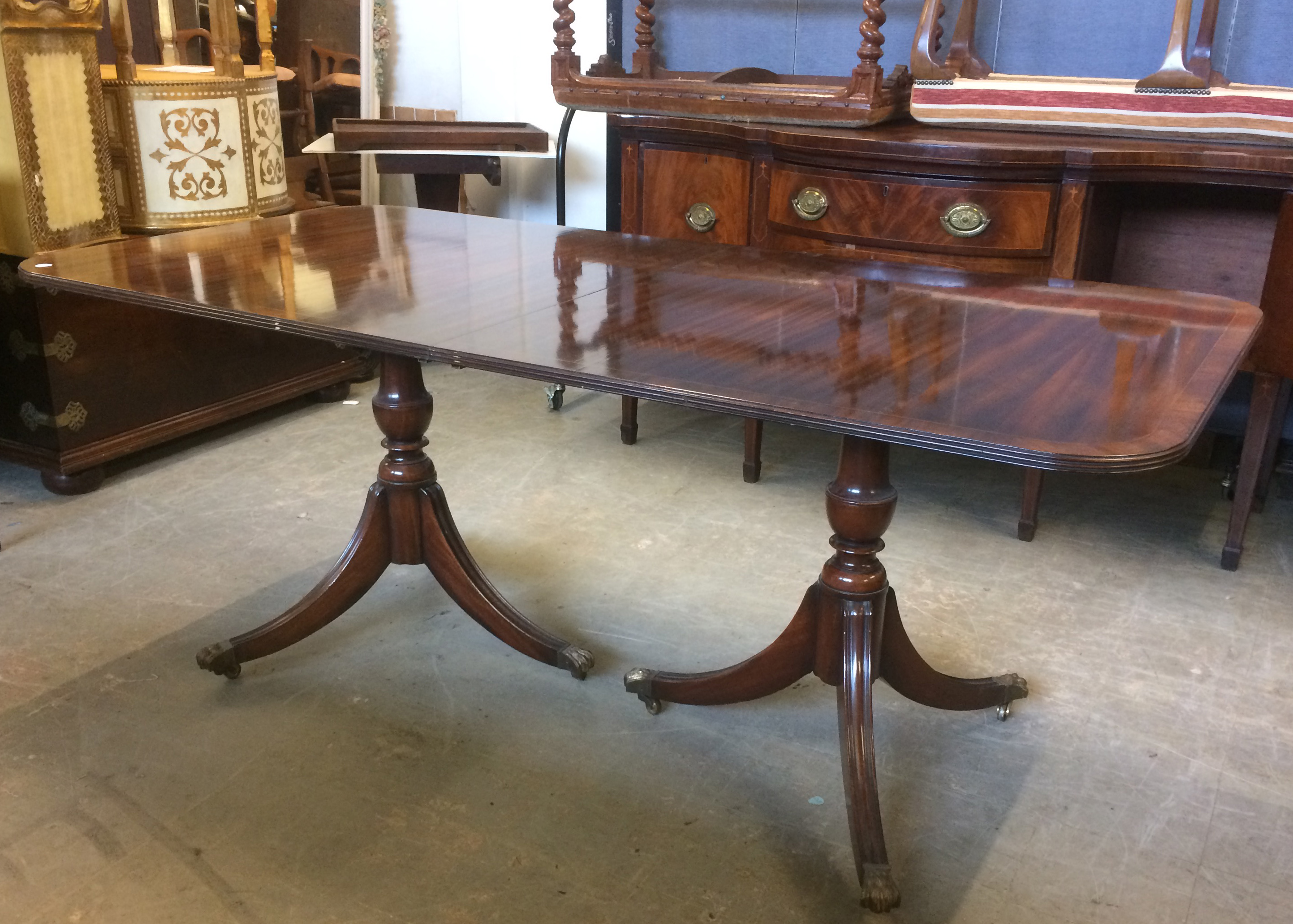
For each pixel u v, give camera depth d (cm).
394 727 189
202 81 276
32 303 256
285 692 198
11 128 244
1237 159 219
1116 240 266
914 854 160
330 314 152
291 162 408
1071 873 157
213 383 302
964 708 187
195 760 179
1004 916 149
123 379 279
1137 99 248
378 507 202
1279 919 149
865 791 155
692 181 286
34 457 273
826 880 155
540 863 158
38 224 251
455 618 224
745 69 317
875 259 240
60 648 209
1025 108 259
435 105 413
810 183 255
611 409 343
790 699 198
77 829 162
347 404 343
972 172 234
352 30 426
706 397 119
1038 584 239
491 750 183
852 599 163
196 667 205
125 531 256
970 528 266
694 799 172
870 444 154
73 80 254
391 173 357
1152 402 117
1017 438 107
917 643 215
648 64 331
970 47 289
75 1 249
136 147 273
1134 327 148
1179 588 237
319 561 244
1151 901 152
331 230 215
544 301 162
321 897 150
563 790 173
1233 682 203
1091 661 210
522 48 391
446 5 398
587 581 239
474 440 316
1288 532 263
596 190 396
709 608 229
